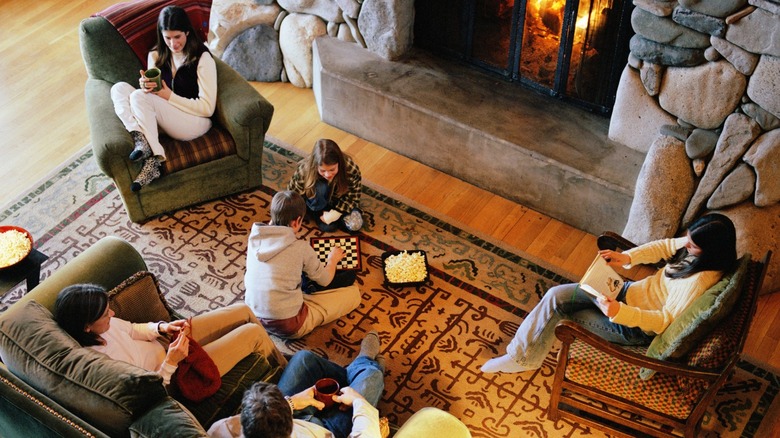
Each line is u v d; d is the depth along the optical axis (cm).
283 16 492
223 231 412
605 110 427
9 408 245
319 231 413
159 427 232
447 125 429
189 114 401
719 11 333
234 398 288
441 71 461
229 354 296
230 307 314
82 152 457
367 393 293
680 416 298
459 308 378
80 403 242
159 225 414
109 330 276
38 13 563
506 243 412
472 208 432
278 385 298
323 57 467
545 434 329
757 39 330
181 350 274
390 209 428
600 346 281
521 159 415
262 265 332
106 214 420
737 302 275
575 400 320
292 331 347
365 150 467
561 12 407
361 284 387
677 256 316
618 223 407
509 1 423
